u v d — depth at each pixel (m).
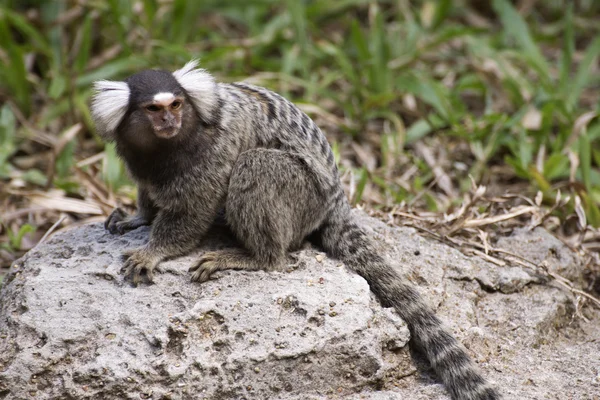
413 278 9.52
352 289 8.58
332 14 18.72
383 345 8.34
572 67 17.70
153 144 8.91
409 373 8.50
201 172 8.98
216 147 9.02
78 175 12.89
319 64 17.12
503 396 8.12
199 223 9.12
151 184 9.24
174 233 9.05
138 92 8.78
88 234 9.76
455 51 17.84
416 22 17.92
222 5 18.45
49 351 7.93
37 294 8.45
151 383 7.81
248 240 8.96
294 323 8.17
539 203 11.16
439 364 8.37
